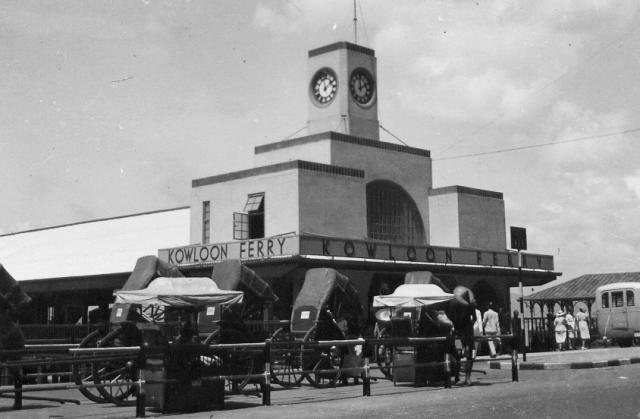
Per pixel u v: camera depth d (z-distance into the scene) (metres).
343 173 37.00
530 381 18.22
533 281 43.12
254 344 14.13
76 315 46.12
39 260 50.94
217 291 14.84
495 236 44.00
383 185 40.94
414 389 16.88
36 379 20.22
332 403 14.05
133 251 45.03
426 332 17.80
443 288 23.83
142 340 14.34
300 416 12.02
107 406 14.63
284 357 19.14
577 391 14.69
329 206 36.03
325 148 38.31
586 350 35.34
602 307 41.22
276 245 32.25
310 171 35.50
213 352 14.04
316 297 20.20
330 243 32.78
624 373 20.06
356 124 41.47
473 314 17.97
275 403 14.45
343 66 41.41
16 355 14.12
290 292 33.47
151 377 13.60
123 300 14.73
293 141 39.97
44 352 14.52
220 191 38.25
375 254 34.41
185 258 35.50
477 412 11.81
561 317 35.28
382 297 18.55
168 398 13.26
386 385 18.53
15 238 59.16
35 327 20.69
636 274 51.88
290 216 34.88
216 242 38.00
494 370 22.92
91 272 44.84
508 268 40.41
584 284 52.41
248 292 20.91
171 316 15.88
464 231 41.94
